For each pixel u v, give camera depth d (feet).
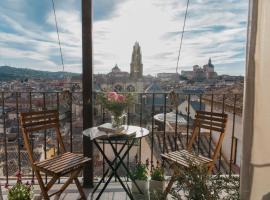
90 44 8.91
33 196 8.20
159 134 11.84
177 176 6.52
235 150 12.25
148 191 8.82
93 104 9.19
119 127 8.21
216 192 5.77
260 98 6.91
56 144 9.14
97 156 10.11
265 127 6.95
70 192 9.16
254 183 7.01
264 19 6.73
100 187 9.48
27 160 9.68
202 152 11.14
